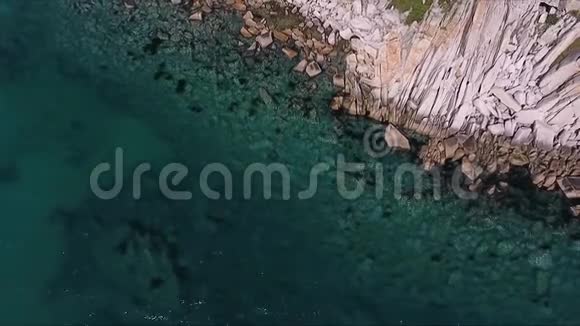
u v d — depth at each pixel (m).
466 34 27.41
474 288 25.16
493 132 27.72
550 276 25.56
